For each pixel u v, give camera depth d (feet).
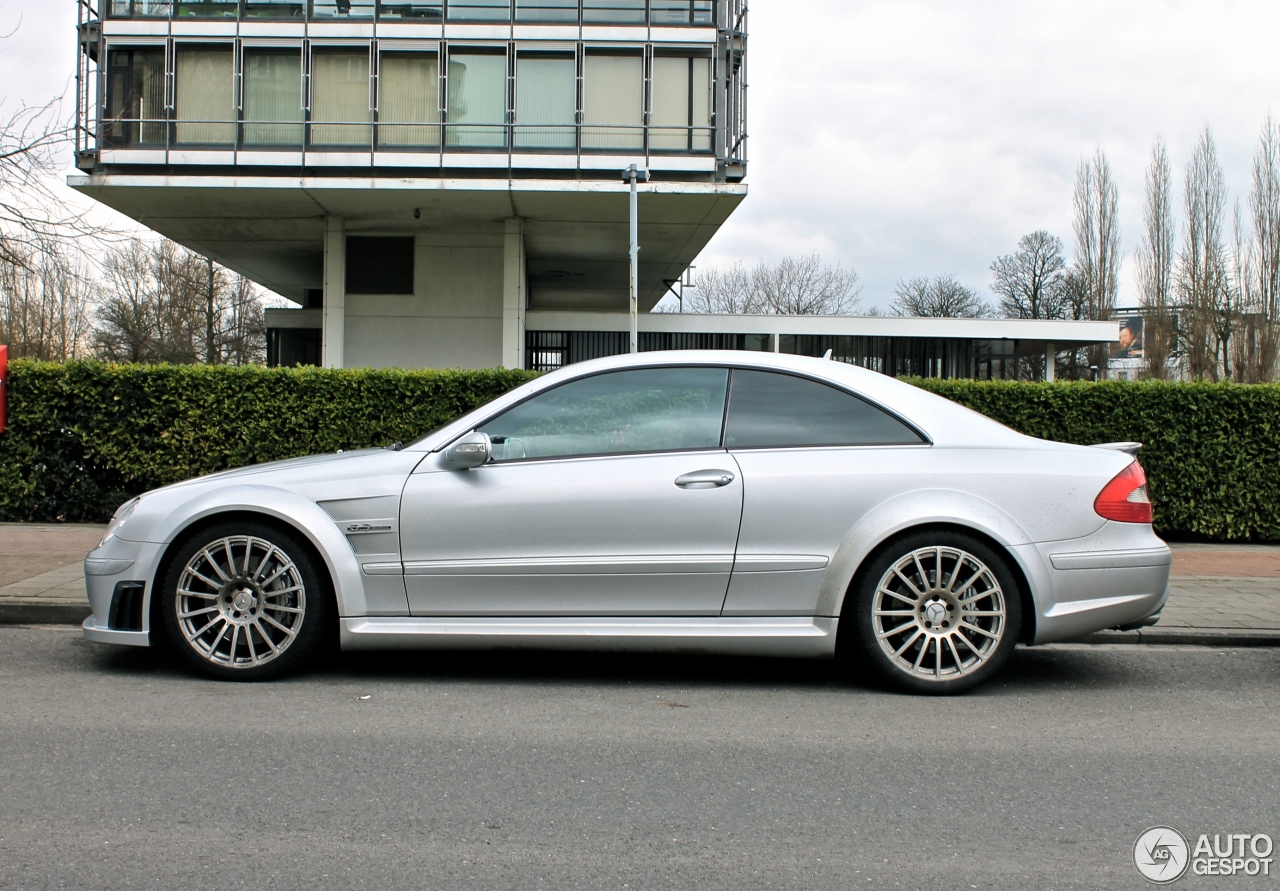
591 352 100.01
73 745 12.83
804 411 16.28
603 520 15.60
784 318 102.83
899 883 9.23
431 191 81.87
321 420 36.17
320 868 9.37
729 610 15.67
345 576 15.61
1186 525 35.24
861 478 15.66
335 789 11.43
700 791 11.57
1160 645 20.35
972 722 14.51
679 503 15.58
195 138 81.66
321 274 119.24
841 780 11.99
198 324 151.02
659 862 9.62
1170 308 170.71
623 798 11.30
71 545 29.84
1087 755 13.07
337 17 82.28
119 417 35.78
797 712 14.94
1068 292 197.47
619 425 16.24
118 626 15.96
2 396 34.96
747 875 9.36
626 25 82.99
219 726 13.73
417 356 96.07
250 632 15.98
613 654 18.61
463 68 83.15
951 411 16.52
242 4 81.51
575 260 110.22
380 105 82.79
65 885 8.92
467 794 11.35
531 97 83.25
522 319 92.89
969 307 214.90
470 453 15.53
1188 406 35.14
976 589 15.81
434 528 15.64
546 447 16.10
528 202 84.94
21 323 97.40
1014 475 15.81
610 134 83.30
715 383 16.48
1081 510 15.81
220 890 8.89
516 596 15.67
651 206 86.17
